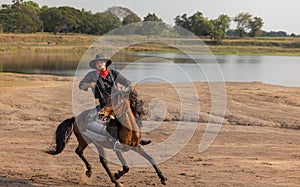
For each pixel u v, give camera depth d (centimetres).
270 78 3781
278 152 1270
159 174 829
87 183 897
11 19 12162
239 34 15350
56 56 6350
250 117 1783
